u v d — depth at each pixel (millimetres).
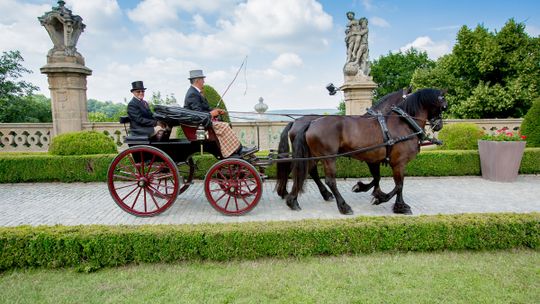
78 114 10727
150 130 5547
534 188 7250
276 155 6031
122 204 5418
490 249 4176
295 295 3209
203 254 3908
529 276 3512
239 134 10781
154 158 5363
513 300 3080
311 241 4004
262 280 3488
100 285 3426
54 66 10250
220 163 5289
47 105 21000
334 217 5387
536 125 9188
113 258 3820
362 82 12016
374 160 5500
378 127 5406
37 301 3141
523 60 21125
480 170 8555
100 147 8688
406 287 3328
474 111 22328
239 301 3113
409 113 5641
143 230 3912
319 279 3502
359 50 12273
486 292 3213
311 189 7383
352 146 5402
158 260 3896
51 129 10820
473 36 23672
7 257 3730
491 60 21688
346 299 3127
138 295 3232
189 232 3887
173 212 5730
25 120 19109
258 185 5328
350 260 3930
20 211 5824
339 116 5566
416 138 5520
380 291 3258
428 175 8539
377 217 4332
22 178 8156
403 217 4312
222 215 5551
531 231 4125
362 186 6285
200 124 5262
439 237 4105
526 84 20875
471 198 6461
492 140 8078
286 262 3914
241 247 3930
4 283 3492
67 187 7762
